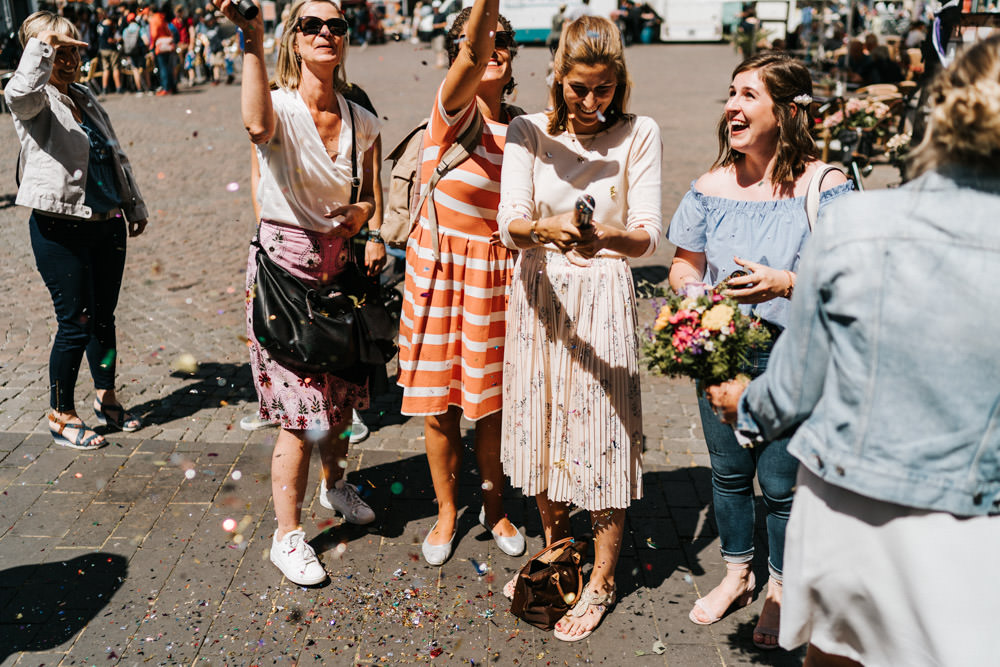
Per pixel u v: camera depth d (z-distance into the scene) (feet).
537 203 8.87
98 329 13.57
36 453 13.10
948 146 5.02
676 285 9.09
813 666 6.15
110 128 13.25
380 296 10.69
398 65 80.18
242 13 8.65
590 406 8.90
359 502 11.62
